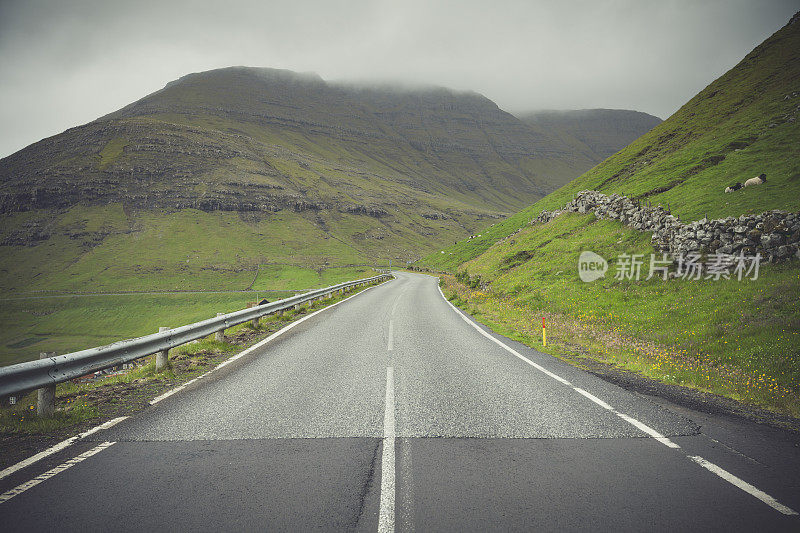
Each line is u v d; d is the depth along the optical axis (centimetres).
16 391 478
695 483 360
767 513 312
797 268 1301
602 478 368
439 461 402
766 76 4878
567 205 4266
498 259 3797
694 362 911
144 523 301
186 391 664
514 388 677
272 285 12888
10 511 316
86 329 9875
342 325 1458
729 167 2725
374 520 301
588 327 1442
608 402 605
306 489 347
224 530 292
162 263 14938
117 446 444
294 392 650
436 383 705
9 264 15350
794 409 585
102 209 18950
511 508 318
